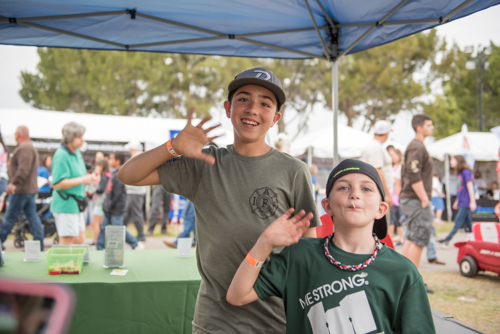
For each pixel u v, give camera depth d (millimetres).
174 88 17750
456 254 6742
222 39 3264
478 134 12078
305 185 1562
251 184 1492
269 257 1476
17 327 298
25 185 5328
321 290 1245
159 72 16609
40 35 3066
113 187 5406
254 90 1501
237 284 1245
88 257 2658
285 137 6000
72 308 311
